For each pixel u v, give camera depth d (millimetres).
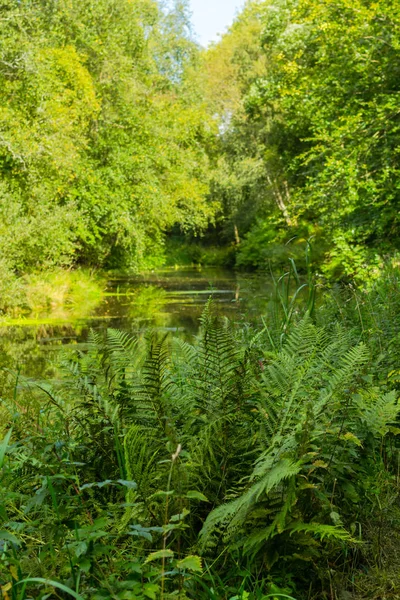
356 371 2809
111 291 22984
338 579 2432
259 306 6348
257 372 3031
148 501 2238
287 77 19719
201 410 2752
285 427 2520
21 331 13633
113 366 2910
